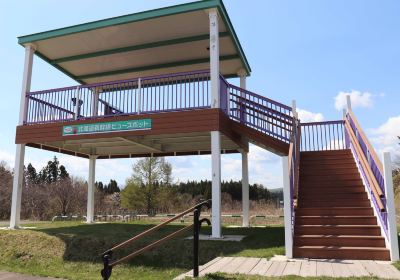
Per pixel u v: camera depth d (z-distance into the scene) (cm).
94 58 1296
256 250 716
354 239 646
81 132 1081
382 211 595
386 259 605
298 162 927
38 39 1165
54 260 842
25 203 3525
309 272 506
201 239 860
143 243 848
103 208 3394
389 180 610
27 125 1155
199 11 995
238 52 1215
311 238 663
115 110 1231
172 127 979
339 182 855
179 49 1237
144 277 699
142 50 1241
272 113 1012
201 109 961
